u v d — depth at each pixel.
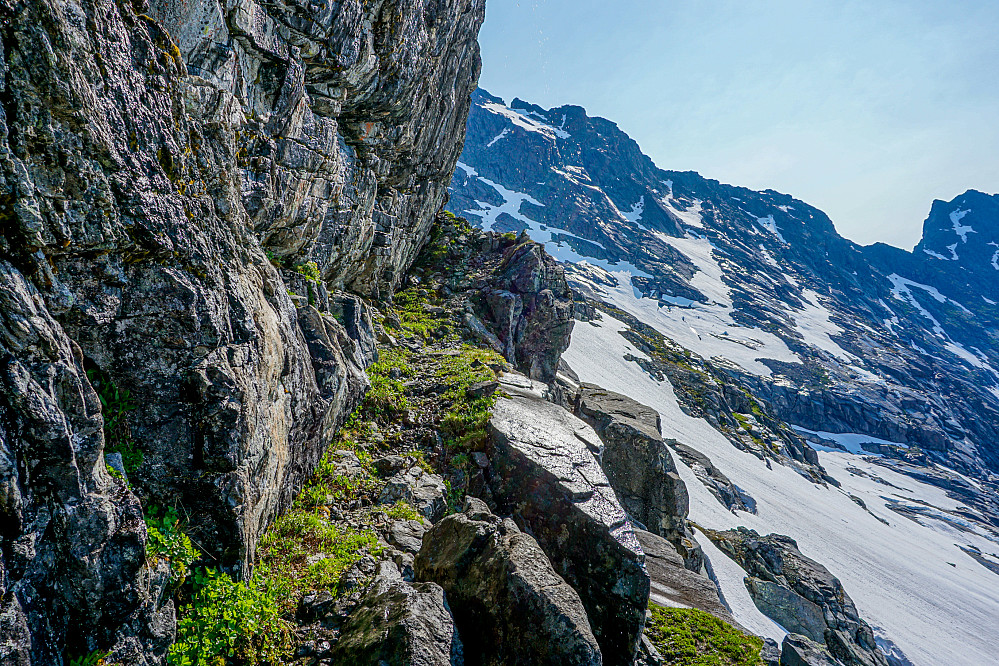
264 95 11.62
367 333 19.31
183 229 6.82
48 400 4.68
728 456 71.00
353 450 13.75
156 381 6.49
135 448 6.41
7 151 4.63
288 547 9.32
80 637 4.97
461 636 8.18
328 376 12.51
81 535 4.93
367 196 21.00
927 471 120.25
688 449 59.91
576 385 40.19
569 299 31.66
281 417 9.64
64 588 4.83
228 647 6.91
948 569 66.00
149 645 5.59
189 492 6.91
